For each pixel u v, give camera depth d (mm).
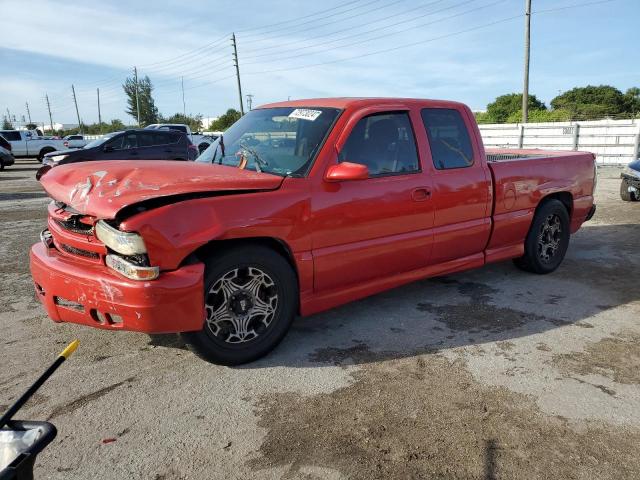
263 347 3471
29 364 3422
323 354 3611
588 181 5895
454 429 2717
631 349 3707
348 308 4520
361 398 3021
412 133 4227
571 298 4809
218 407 2928
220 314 3289
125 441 2617
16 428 1366
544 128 22156
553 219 5520
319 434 2674
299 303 3676
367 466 2426
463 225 4555
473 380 3240
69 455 2508
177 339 3809
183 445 2588
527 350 3682
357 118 3855
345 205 3697
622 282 5312
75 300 3160
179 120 72812
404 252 4137
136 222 2879
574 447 2578
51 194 3469
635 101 50281
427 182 4211
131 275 2934
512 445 2588
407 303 4645
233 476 2363
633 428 2744
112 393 3068
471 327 4098
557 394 3076
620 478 2361
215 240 3283
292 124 4020
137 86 74250
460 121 4621
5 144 24094
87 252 3246
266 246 3424
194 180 3246
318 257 3617
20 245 6820
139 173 3371
